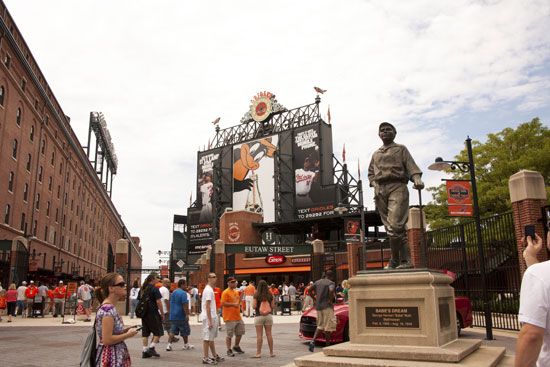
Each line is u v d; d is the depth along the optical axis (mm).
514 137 30078
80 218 64812
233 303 11000
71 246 59562
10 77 35594
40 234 45688
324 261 36812
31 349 12008
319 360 6258
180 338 15164
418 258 20703
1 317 23719
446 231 19422
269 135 62344
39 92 43656
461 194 15344
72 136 58219
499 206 28688
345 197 55531
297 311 31391
